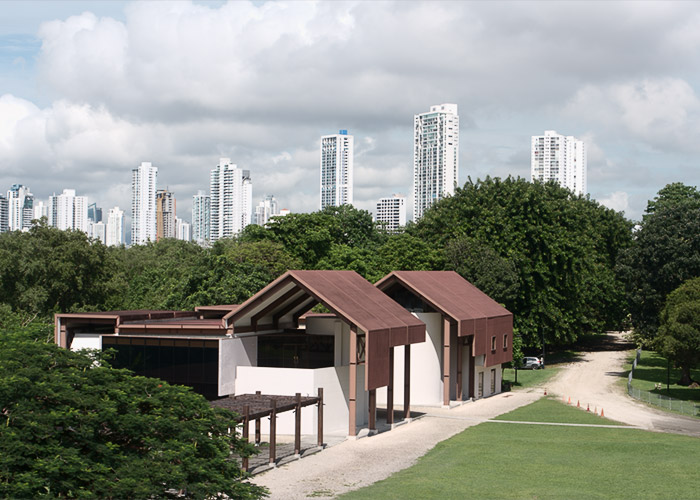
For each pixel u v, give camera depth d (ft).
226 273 229.45
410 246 260.62
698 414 175.73
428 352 191.21
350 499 95.61
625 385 229.45
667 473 112.47
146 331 146.92
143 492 65.31
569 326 284.61
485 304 207.21
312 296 144.66
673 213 248.73
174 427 75.82
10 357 75.56
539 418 170.30
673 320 199.11
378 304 153.48
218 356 141.38
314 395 140.77
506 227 263.70
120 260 372.38
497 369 217.97
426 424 160.66
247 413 108.47
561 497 97.66
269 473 111.86
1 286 235.81
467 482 106.63
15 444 62.23
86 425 68.33
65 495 64.95
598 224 333.42
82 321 152.46
